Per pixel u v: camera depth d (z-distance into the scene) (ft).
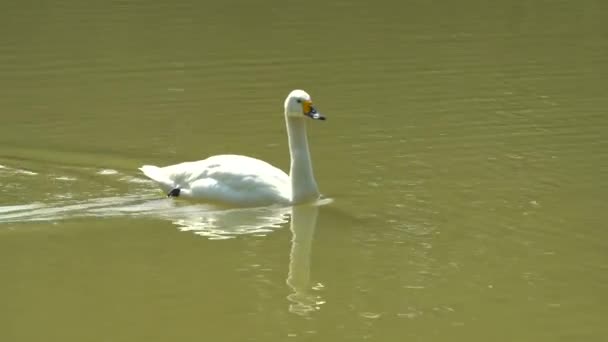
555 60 84.53
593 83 77.87
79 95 75.46
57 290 42.68
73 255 46.62
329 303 41.73
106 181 57.93
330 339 38.32
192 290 42.75
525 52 87.10
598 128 66.85
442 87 77.00
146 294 42.42
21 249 47.26
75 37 91.81
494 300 41.93
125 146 64.28
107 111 71.77
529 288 43.04
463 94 75.36
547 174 58.13
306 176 53.93
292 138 53.93
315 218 51.88
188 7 103.86
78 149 63.46
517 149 62.69
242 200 53.72
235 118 70.28
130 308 40.93
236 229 50.39
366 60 84.64
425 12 102.37
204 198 54.39
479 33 93.81
